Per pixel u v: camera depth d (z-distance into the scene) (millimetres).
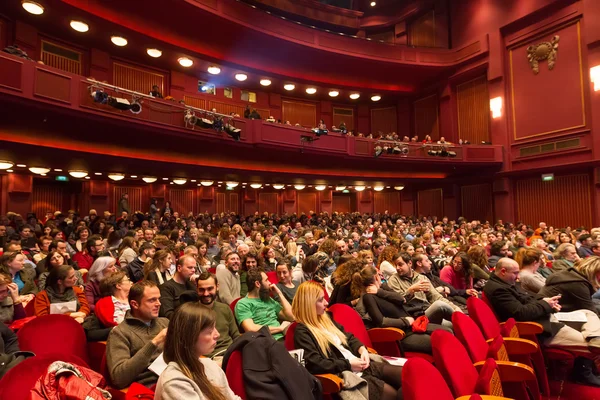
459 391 2277
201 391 1795
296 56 15625
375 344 3643
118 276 3584
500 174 15875
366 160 15617
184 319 1854
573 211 13906
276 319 3781
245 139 12195
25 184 12586
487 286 4043
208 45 13367
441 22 18516
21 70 7559
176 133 10508
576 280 3975
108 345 2658
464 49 17000
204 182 15508
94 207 14406
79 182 14500
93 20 10477
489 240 8664
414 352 3578
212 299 3461
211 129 11266
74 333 2873
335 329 2957
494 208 16438
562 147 13992
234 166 12781
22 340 2697
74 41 11695
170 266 5137
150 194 16000
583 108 13492
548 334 3738
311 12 19438
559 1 13984
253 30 13273
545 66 14609
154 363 2396
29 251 6816
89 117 8727
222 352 3260
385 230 12414
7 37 10039
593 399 3471
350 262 4430
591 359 3705
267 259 6168
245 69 14805
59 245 5750
